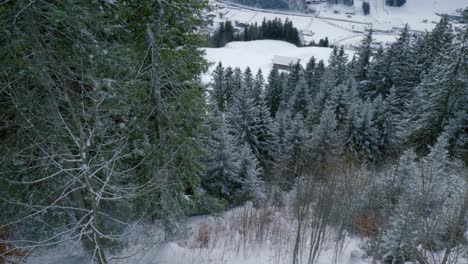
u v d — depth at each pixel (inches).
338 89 1100.5
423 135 866.8
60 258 313.3
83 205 313.4
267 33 4810.5
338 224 356.5
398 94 1337.4
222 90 1760.6
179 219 375.6
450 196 295.6
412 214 264.5
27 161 277.7
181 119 357.1
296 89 1379.2
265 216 421.4
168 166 350.0
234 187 676.1
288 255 352.8
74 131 244.7
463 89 815.1
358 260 319.0
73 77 258.1
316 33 7480.3
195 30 387.5
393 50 1357.0
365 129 910.4
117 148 252.7
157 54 323.3
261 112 981.8
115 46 282.4
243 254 360.8
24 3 228.7
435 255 237.6
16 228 304.5
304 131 916.0
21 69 232.5
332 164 329.4
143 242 331.6
